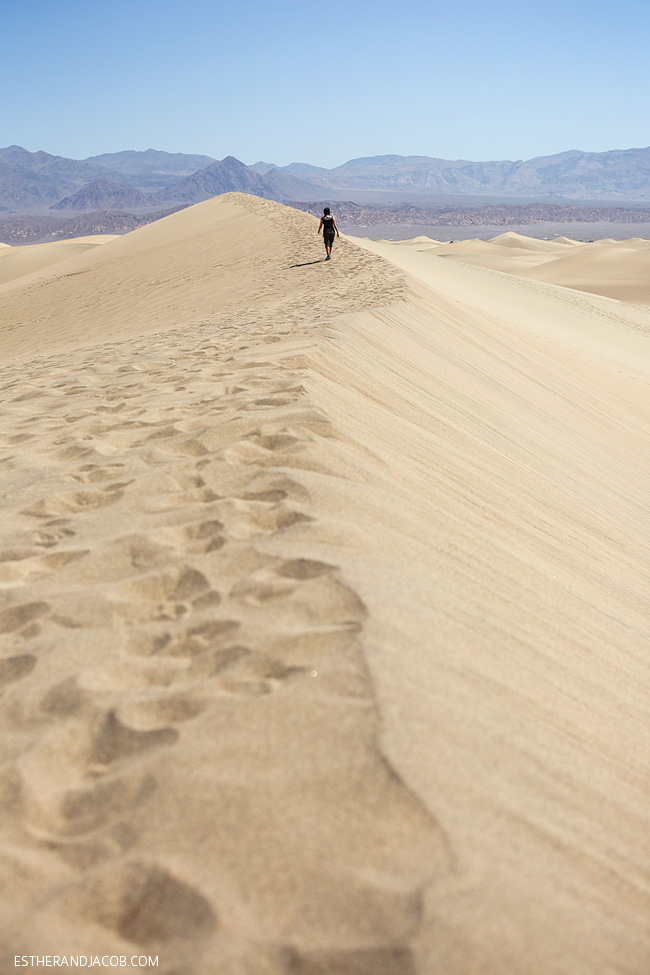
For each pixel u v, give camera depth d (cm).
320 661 197
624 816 184
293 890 138
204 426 430
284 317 961
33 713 185
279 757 165
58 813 157
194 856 143
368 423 471
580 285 5706
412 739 173
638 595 407
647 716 255
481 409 707
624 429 1035
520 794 171
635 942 145
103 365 734
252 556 258
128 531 288
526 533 410
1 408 566
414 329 917
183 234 3155
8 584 254
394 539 294
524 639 260
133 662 204
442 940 130
